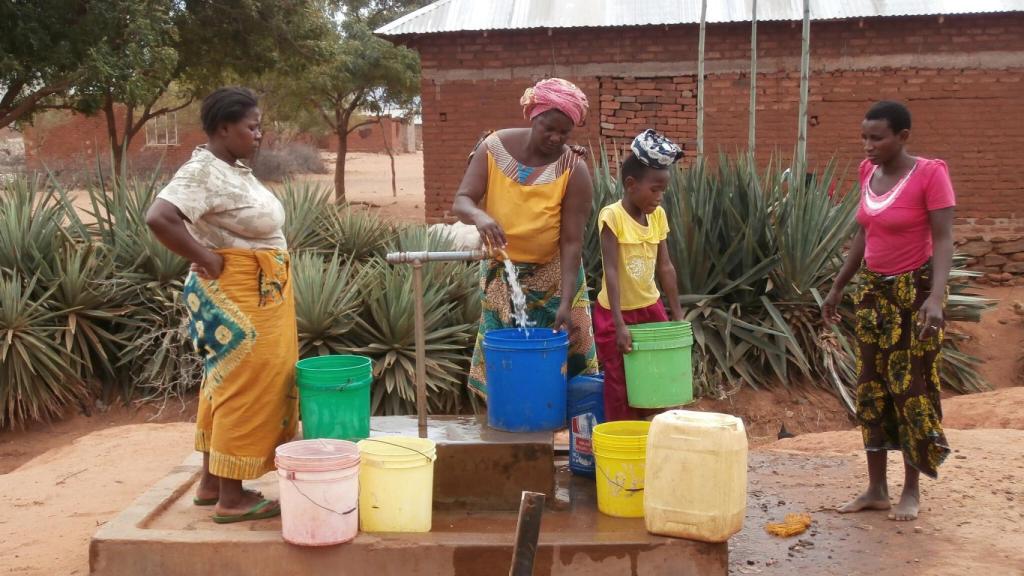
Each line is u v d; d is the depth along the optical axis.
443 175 14.28
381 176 38.12
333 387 4.30
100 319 9.02
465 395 8.62
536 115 4.48
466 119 14.14
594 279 9.00
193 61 20.36
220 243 4.11
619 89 13.81
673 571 3.98
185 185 3.96
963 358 9.82
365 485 4.10
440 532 4.11
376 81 25.00
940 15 12.73
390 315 8.33
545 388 4.57
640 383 4.56
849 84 13.39
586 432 4.91
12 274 8.80
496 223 4.41
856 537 4.57
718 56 13.59
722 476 3.91
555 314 4.97
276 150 36.75
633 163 4.69
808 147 13.59
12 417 8.20
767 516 4.90
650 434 4.04
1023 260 13.23
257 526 4.27
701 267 9.11
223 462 4.22
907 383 4.57
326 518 3.90
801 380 9.03
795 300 9.17
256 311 4.16
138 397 8.86
